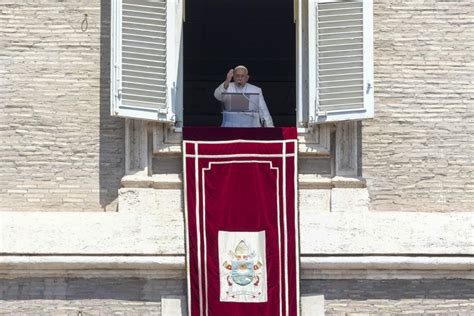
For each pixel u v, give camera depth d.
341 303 53.25
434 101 54.91
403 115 54.78
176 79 54.62
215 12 74.62
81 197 54.12
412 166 54.53
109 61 54.81
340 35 54.56
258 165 53.88
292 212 53.56
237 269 53.19
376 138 54.59
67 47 54.88
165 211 53.75
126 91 53.91
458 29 55.22
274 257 53.25
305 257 53.22
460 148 54.72
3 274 53.19
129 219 53.50
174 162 54.22
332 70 54.50
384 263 53.22
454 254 53.50
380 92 54.88
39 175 54.19
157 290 53.19
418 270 53.47
